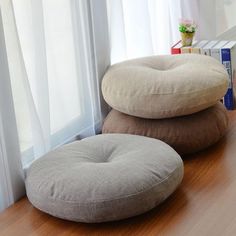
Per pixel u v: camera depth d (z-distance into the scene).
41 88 1.40
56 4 1.50
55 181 1.18
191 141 1.49
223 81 1.54
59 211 1.15
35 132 1.38
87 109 1.69
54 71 1.53
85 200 1.12
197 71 1.55
